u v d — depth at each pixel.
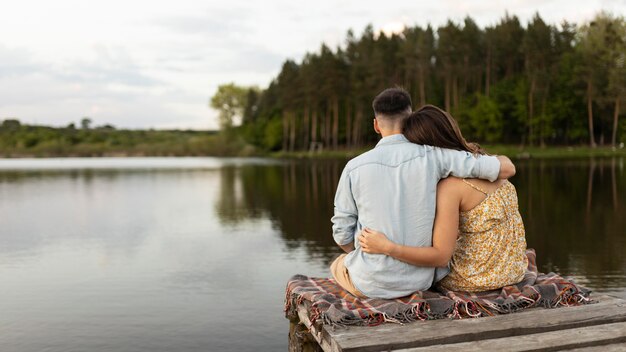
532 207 12.09
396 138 2.68
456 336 2.33
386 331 2.37
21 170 36.31
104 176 28.83
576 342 2.30
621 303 2.73
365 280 2.64
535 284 2.80
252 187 20.16
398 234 2.58
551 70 49.56
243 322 4.93
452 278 2.77
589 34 52.03
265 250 8.12
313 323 2.59
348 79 61.69
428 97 58.97
